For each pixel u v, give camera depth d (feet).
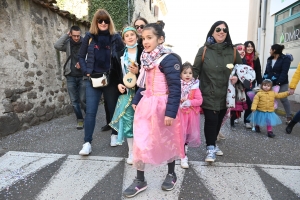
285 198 8.15
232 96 10.64
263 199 8.09
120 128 10.62
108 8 32.32
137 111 8.31
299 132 16.16
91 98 11.49
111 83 11.76
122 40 11.76
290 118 18.34
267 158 11.45
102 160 10.87
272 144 13.53
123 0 33.01
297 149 12.71
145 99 8.18
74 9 30.42
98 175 9.57
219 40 10.61
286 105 18.31
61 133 14.87
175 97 7.57
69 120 18.37
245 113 17.38
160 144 7.93
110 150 12.12
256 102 15.14
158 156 7.93
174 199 8.04
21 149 12.05
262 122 15.01
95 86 11.09
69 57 15.97
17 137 13.76
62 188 8.66
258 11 34.83
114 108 12.08
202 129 17.11
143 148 7.77
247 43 17.08
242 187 8.80
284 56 18.52
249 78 10.71
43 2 16.70
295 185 8.95
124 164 10.53
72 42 16.08
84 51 11.61
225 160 11.18
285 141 14.10
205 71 10.69
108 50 11.41
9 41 14.14
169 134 8.09
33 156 11.16
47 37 17.78
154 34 7.85
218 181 9.20
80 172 9.79
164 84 8.02
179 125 8.24
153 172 9.83
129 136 10.43
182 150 8.29
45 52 17.49
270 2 31.19
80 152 11.01
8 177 9.33
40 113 16.81
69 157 11.10
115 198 8.11
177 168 10.23
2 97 13.57
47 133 14.78
